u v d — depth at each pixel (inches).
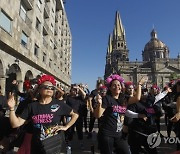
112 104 166.2
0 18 672.4
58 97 270.8
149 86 308.5
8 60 756.0
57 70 1598.2
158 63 3262.8
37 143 134.5
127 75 3321.9
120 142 165.6
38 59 1079.0
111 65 4111.7
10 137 205.3
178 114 158.4
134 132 204.5
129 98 184.2
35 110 137.3
